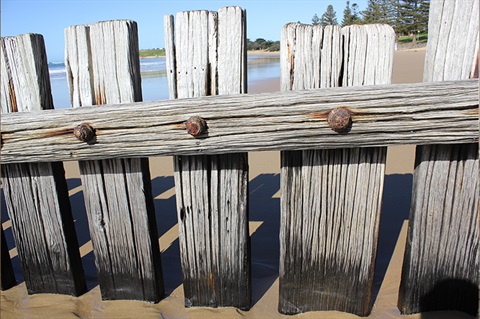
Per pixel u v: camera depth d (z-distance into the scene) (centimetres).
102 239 215
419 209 190
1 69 196
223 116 175
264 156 497
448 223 191
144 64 3080
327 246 199
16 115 191
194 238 206
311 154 186
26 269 231
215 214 201
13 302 230
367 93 167
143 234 211
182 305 222
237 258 206
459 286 201
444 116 165
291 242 200
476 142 167
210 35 179
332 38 172
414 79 1078
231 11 175
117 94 191
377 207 190
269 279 246
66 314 218
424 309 207
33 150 193
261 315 212
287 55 176
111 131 184
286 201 194
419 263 198
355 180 188
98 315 217
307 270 204
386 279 237
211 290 215
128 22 183
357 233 195
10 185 215
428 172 184
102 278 223
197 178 197
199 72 183
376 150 182
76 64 191
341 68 175
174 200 384
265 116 173
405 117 167
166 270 261
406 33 5656
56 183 211
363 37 171
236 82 181
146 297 223
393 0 5650
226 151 179
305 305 211
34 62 193
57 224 218
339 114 166
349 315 208
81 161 204
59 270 228
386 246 276
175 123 179
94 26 185
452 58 169
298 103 170
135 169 200
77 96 195
